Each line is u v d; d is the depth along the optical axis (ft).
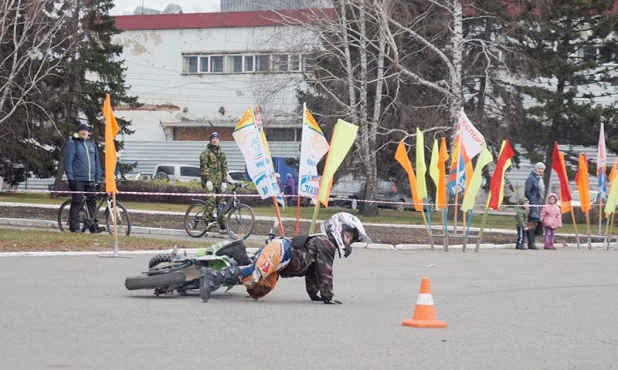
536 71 151.33
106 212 81.66
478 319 40.01
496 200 88.63
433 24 142.31
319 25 139.03
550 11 157.69
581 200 101.45
